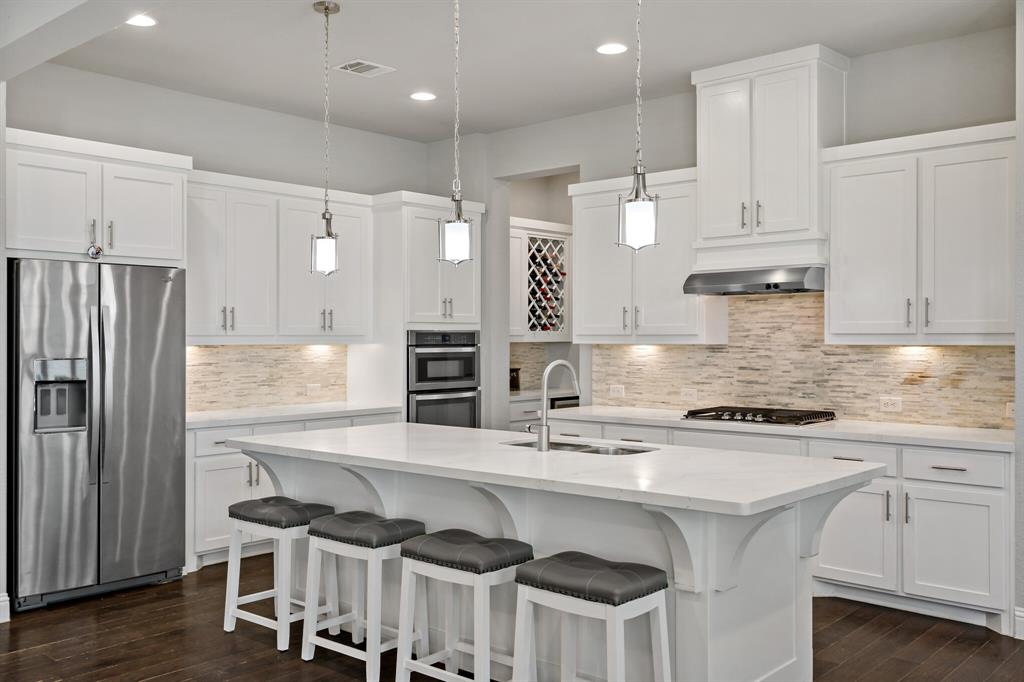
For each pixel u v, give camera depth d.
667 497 2.65
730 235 5.06
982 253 4.28
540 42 4.73
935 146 4.41
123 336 4.68
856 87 5.02
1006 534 4.02
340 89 5.61
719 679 2.88
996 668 3.64
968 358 4.66
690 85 5.53
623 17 4.37
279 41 4.71
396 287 6.21
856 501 4.46
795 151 4.81
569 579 2.77
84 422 4.59
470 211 6.62
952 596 4.16
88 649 3.84
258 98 5.80
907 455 4.29
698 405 5.76
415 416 6.22
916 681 3.51
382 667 3.66
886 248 4.59
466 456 3.48
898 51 4.86
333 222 6.12
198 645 3.89
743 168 5.00
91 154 4.64
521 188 8.17
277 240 5.79
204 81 5.42
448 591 3.58
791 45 4.78
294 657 3.75
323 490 4.22
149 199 4.89
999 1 4.18
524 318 7.66
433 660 3.43
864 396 5.05
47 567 4.43
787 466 3.18
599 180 6.11
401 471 3.62
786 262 4.84
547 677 3.31
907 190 4.51
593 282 5.86
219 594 4.68
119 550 4.69
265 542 5.59
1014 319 4.11
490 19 4.39
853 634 4.05
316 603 3.69
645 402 6.03
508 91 5.64
